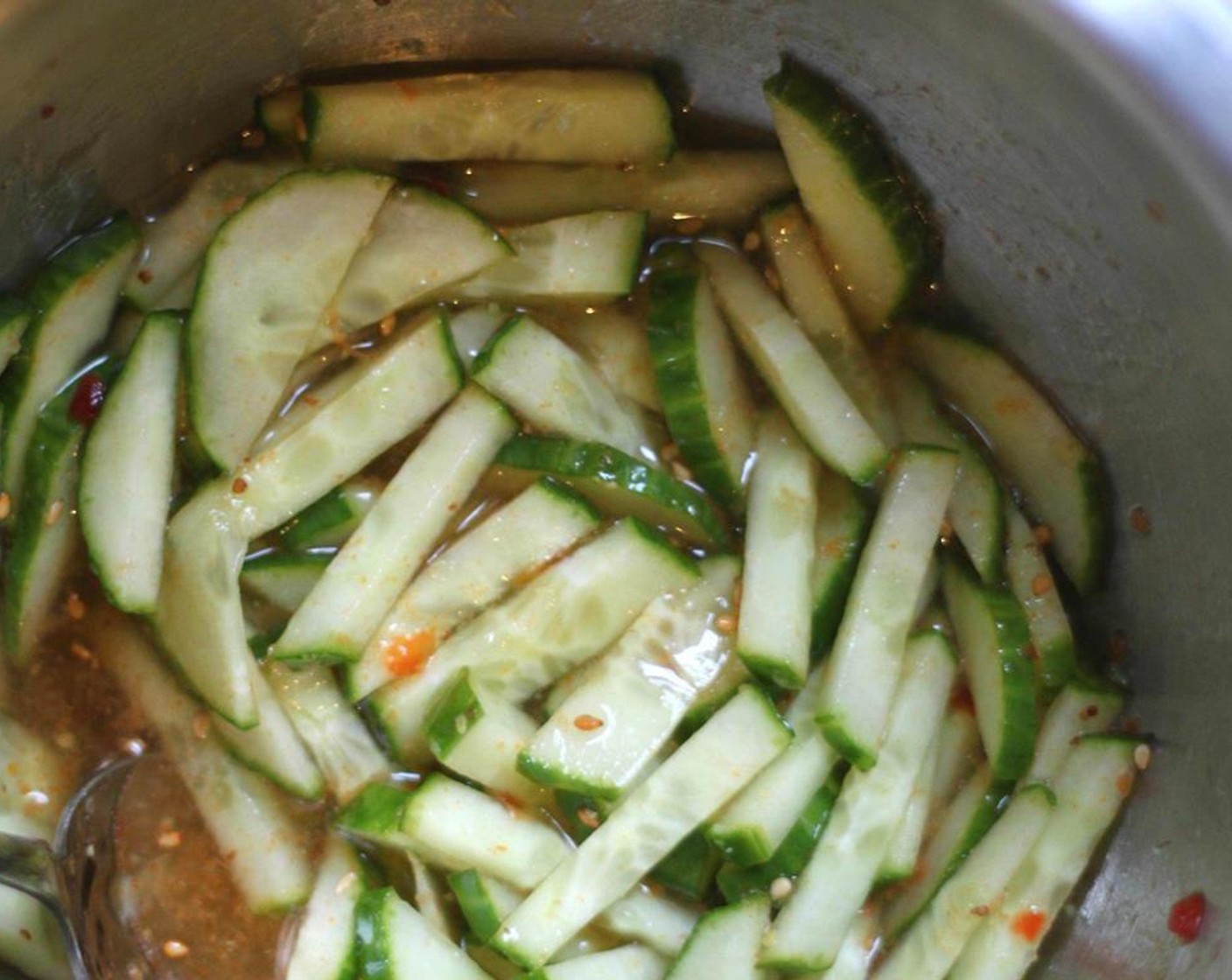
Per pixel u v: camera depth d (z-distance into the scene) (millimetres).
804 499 335
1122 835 334
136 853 331
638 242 338
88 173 323
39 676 333
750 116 337
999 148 317
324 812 332
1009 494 345
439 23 323
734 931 323
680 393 334
